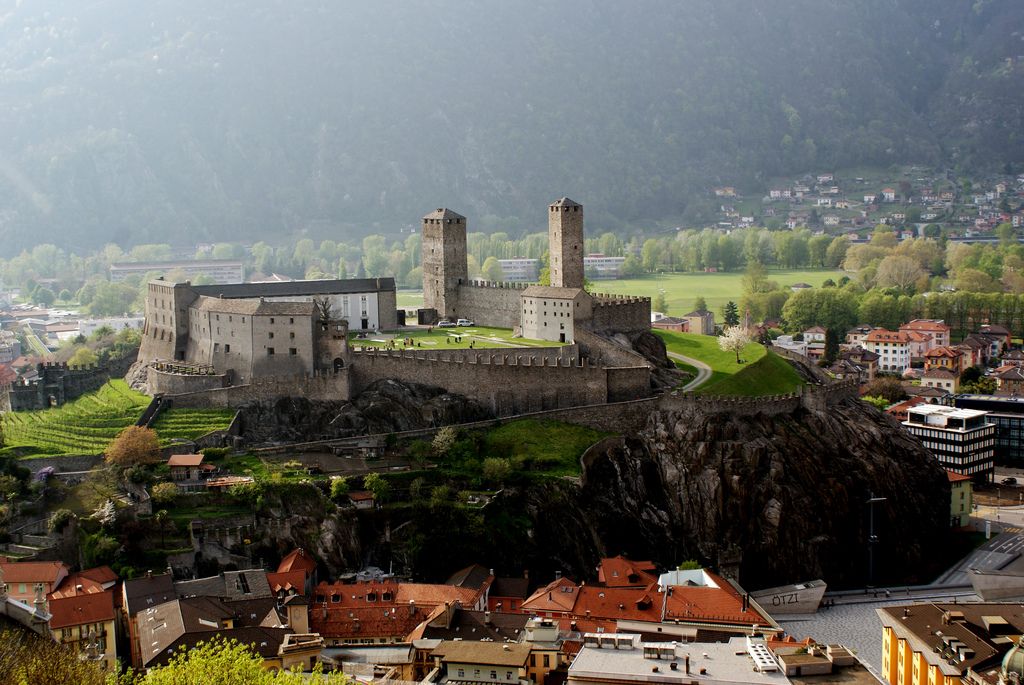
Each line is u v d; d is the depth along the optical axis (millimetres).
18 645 149750
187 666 168250
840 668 180000
